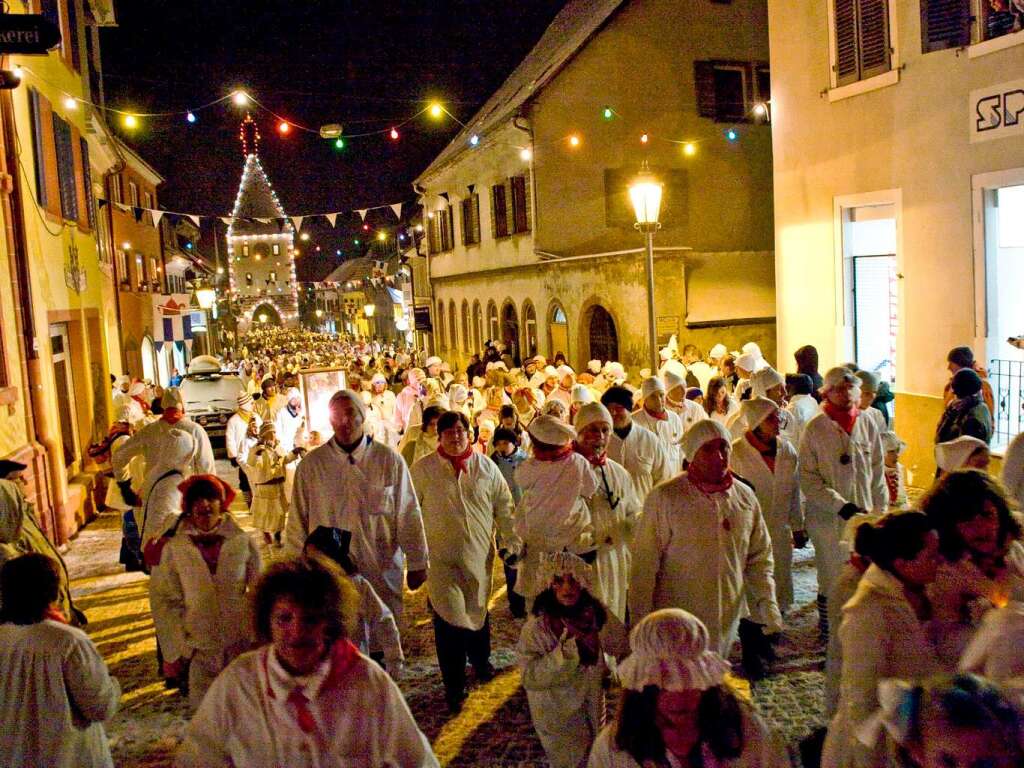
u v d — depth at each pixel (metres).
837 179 13.27
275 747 3.05
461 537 6.58
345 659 3.14
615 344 21.73
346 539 5.85
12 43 8.00
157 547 5.46
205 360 26.03
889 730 2.51
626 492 6.38
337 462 6.12
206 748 3.11
